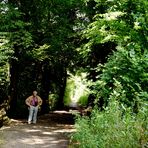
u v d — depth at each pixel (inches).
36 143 513.3
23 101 974.4
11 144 496.4
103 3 400.5
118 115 290.2
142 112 242.8
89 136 363.6
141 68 302.0
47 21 858.8
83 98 1699.1
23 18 830.5
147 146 224.5
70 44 888.3
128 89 311.9
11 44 728.3
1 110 743.7
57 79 1173.7
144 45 322.0
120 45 348.2
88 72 726.5
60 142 525.7
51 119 904.9
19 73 930.7
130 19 342.3
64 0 820.0
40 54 839.7
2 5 748.6
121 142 254.1
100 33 413.7
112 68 322.3
